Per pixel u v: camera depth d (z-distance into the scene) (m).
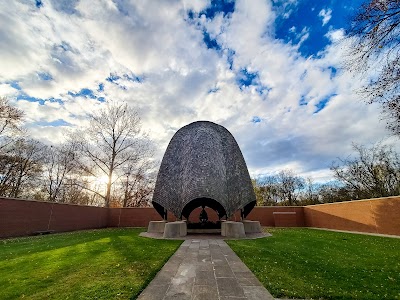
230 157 16.16
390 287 4.80
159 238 12.17
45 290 4.56
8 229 13.73
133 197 33.28
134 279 5.13
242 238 12.08
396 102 8.01
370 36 7.07
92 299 4.11
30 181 28.06
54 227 17.42
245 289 4.65
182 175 15.23
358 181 29.00
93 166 28.11
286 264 6.55
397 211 14.16
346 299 4.24
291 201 45.81
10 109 23.00
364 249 9.25
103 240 11.12
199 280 5.17
